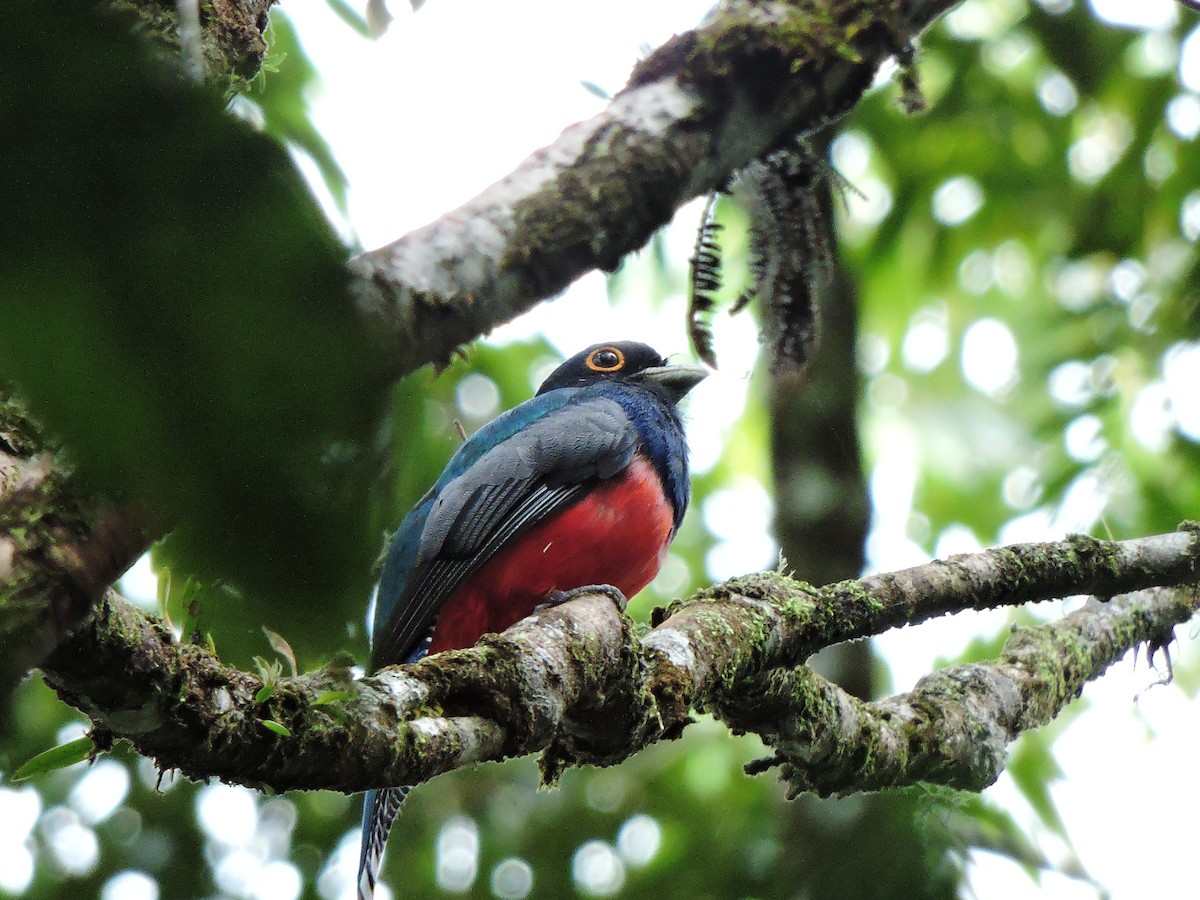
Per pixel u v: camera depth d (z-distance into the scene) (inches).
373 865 316.5
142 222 69.9
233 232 72.4
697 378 469.1
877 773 325.1
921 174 655.8
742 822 549.3
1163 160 618.2
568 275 192.2
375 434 78.0
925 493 658.8
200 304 71.0
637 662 242.5
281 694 166.9
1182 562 345.4
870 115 648.4
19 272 67.6
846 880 377.1
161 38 79.5
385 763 179.5
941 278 666.8
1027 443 641.6
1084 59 615.8
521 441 406.3
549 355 607.5
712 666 275.4
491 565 395.2
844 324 529.3
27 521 85.5
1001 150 647.8
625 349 498.0
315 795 546.9
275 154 74.2
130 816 524.1
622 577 410.9
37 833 516.4
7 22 68.5
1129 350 607.5
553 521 397.1
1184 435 585.0
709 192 242.4
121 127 70.2
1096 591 335.0
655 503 410.6
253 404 72.5
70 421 69.2
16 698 83.3
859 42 220.4
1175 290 596.4
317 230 75.1
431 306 175.0
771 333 254.7
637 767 593.3
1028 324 650.2
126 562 88.8
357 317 77.7
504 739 207.5
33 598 84.7
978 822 482.3
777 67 213.8
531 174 194.1
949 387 666.8
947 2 228.5
